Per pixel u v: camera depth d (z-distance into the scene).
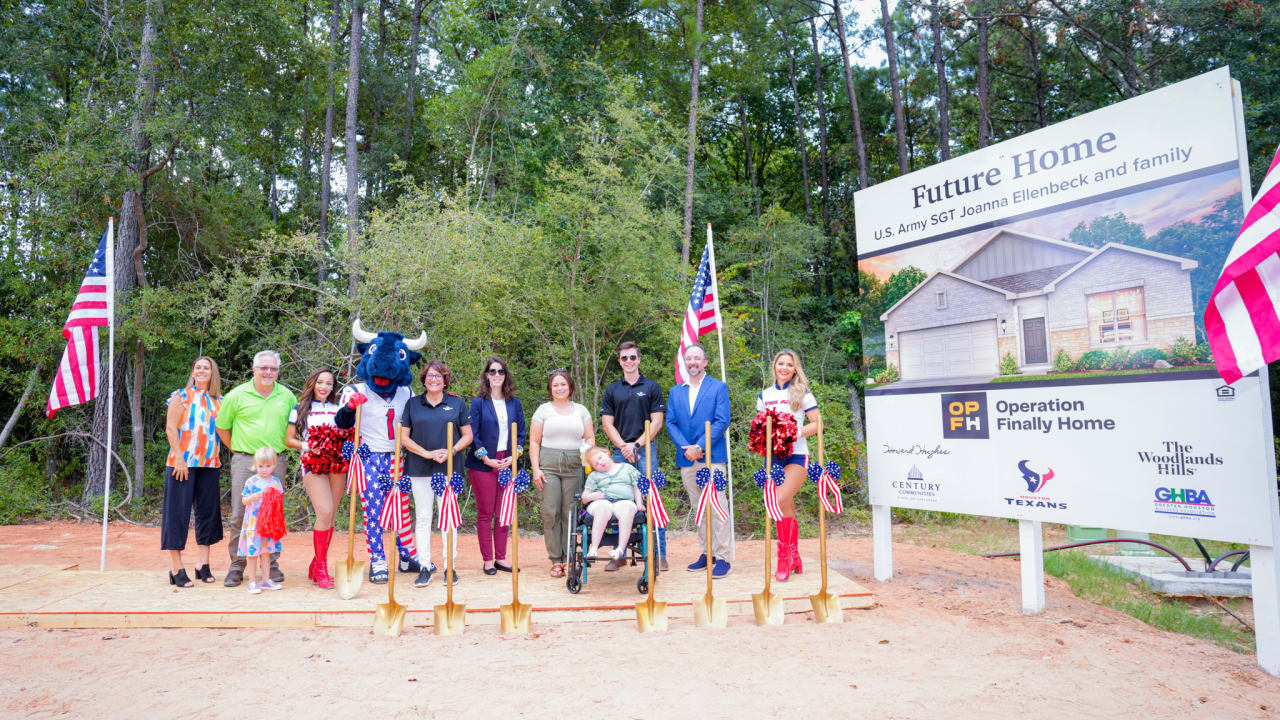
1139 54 20.95
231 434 6.58
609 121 17.52
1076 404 5.91
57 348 14.51
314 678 4.46
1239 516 4.99
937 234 7.04
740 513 13.25
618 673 4.55
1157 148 5.52
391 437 6.68
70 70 17.30
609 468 6.33
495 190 17.23
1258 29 19.86
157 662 4.75
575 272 12.44
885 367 7.48
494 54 16.52
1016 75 24.47
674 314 13.04
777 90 27.62
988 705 4.06
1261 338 4.80
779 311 20.12
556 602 5.89
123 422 17.67
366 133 23.19
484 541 7.06
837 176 27.22
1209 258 5.21
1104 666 4.78
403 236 11.67
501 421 7.04
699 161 21.22
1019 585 7.41
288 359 13.62
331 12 18.22
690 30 17.09
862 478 14.25
